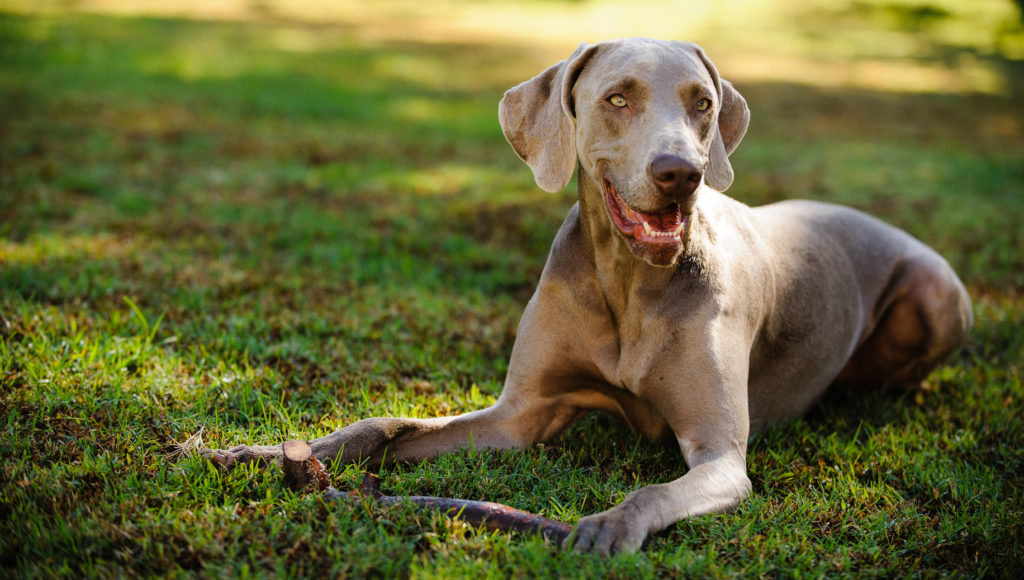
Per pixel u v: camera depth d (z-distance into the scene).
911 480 3.52
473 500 3.06
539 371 3.58
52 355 3.97
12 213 6.48
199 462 3.11
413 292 5.59
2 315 4.34
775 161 10.80
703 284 3.39
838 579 2.75
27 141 8.96
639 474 3.43
